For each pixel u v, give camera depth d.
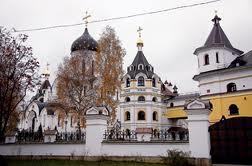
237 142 16.28
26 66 19.97
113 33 39.91
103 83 33.22
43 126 53.75
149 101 59.59
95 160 17.98
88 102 35.06
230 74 35.06
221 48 38.75
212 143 16.95
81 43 51.44
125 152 17.45
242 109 33.16
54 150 19.77
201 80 38.28
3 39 19.52
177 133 17.09
